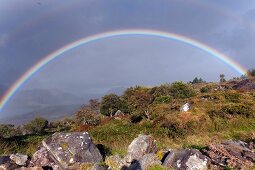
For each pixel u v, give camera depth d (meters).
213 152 14.70
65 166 14.71
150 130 26.80
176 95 53.69
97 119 48.97
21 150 21.91
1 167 14.57
